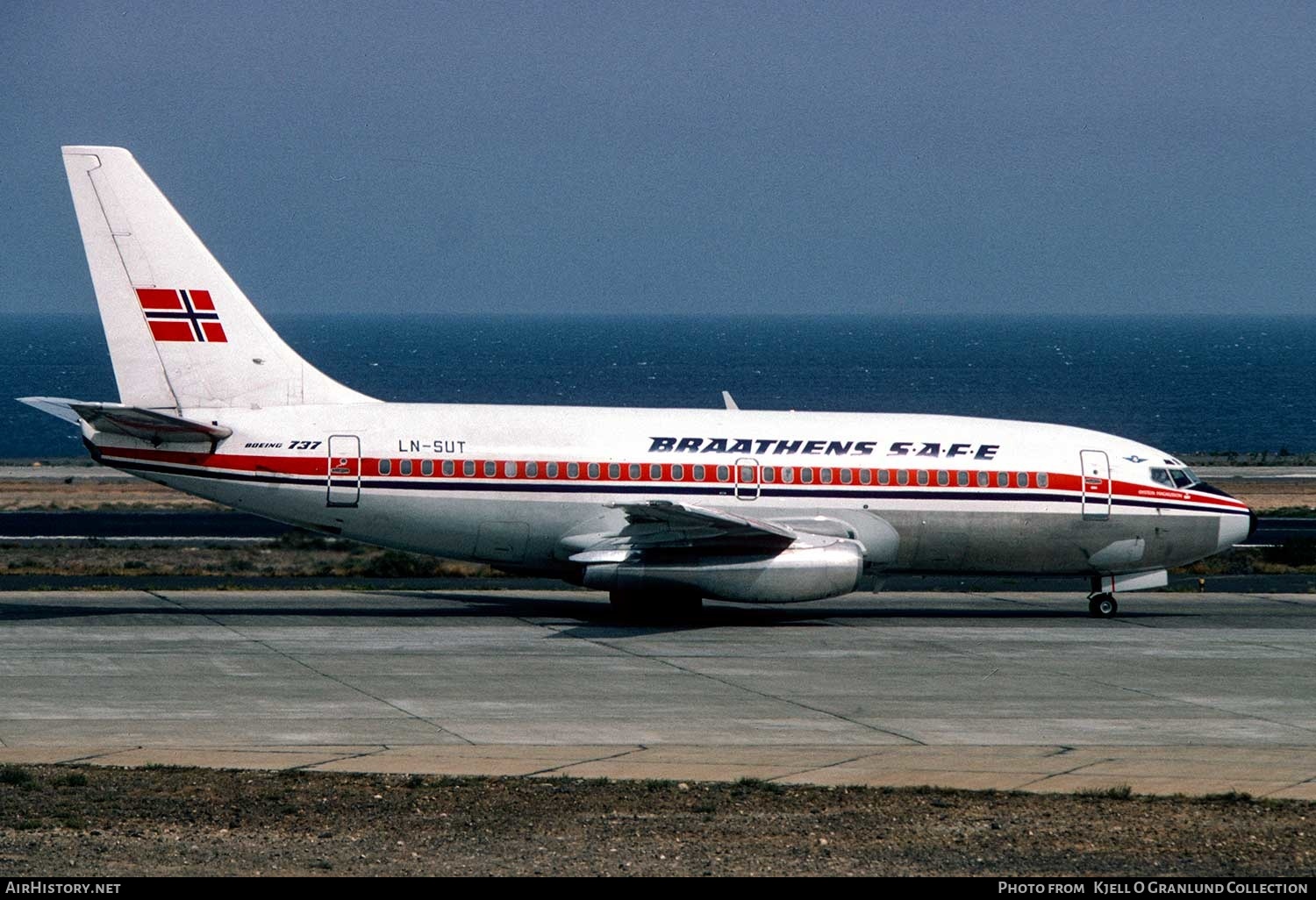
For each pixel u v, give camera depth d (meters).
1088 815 65.44
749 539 120.75
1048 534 130.62
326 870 54.91
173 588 140.62
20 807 63.09
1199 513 132.88
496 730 81.31
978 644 115.25
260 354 121.50
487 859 56.91
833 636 117.88
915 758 76.62
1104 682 99.62
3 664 96.62
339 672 96.88
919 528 128.50
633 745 78.44
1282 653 113.25
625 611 127.00
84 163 117.25
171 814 62.56
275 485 118.75
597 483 122.94
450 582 151.25
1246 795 69.25
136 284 118.50
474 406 125.75
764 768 73.69
